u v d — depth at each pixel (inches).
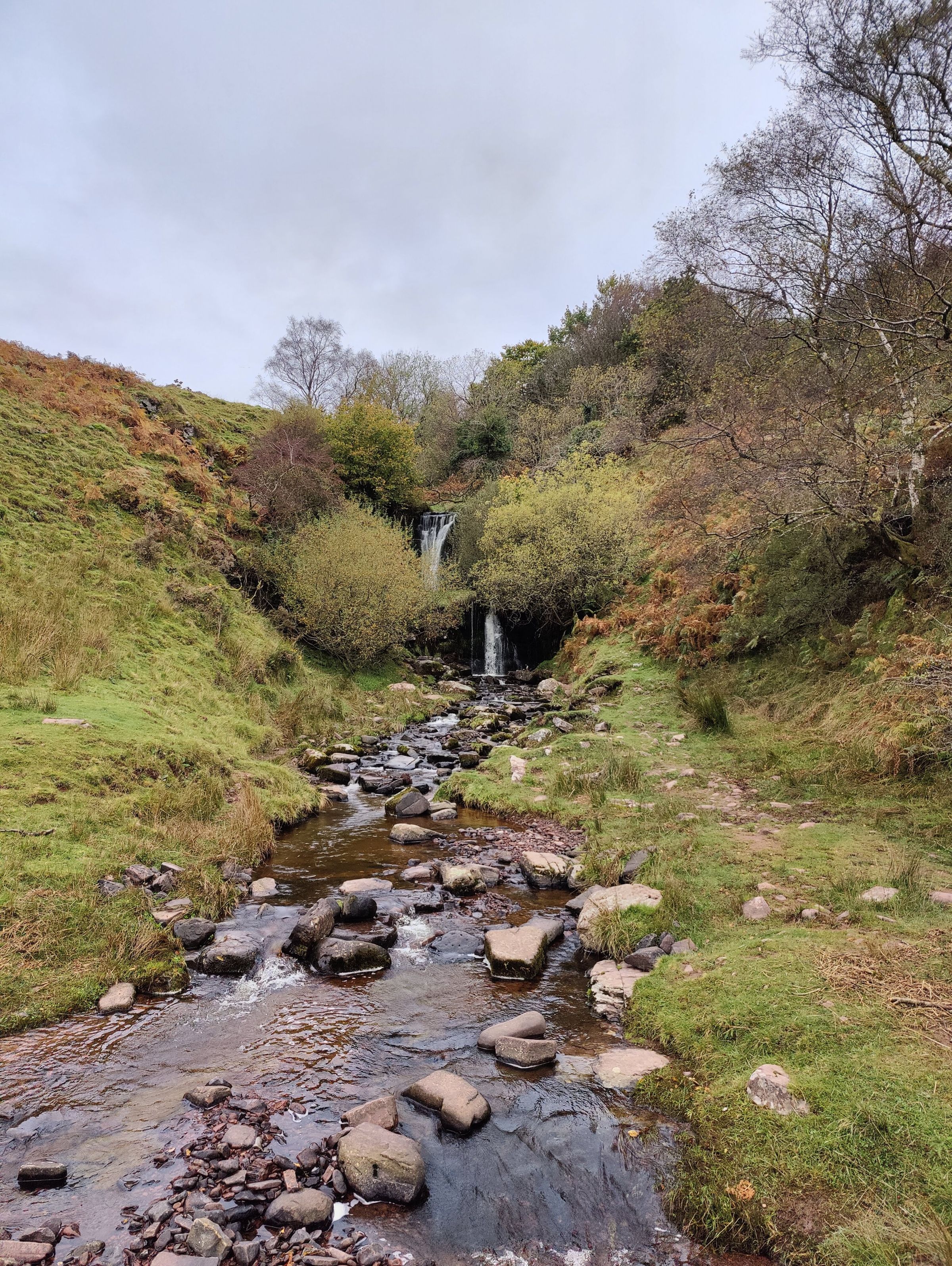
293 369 1667.1
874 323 354.6
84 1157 125.9
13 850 218.5
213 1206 114.4
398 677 757.3
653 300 1282.0
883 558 409.4
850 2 337.1
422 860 292.7
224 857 267.0
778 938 186.5
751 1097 132.6
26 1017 166.1
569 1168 126.0
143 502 642.8
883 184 354.6
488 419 1376.7
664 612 633.6
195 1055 159.9
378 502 1089.4
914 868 210.2
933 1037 137.5
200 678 498.6
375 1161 122.0
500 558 877.2
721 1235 109.8
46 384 762.8
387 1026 174.7
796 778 329.4
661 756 401.7
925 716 299.9
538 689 731.4
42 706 343.9
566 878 267.9
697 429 527.2
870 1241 100.4
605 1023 174.9
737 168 412.2
